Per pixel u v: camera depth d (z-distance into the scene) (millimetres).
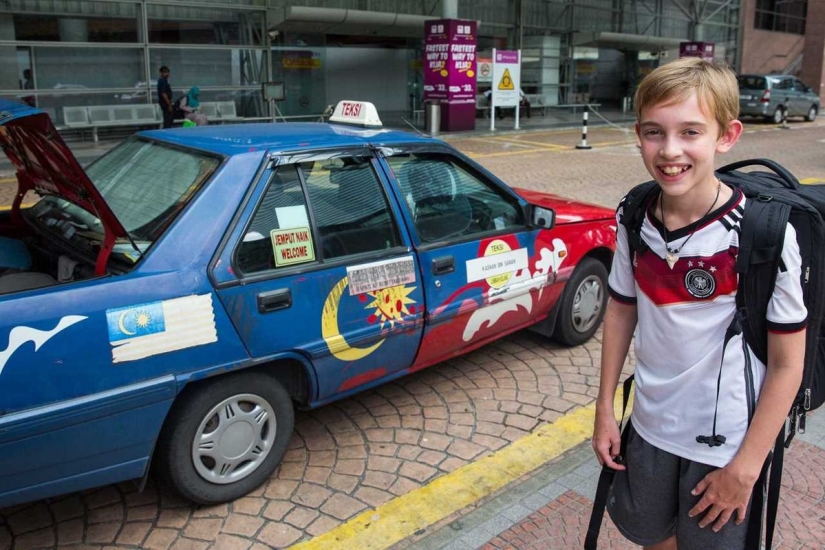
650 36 28719
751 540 1892
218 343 2961
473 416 4078
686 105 1682
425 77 20547
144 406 2785
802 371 1757
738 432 1841
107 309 2691
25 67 15828
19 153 3402
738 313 1782
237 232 3059
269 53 19719
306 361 3309
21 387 2520
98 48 16734
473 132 20297
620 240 2020
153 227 3049
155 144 3688
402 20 20656
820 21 34156
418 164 3891
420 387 4441
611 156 16141
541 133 21594
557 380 4562
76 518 3148
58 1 16000
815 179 12969
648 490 2020
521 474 3477
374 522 3100
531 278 4395
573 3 27062
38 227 3775
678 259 1813
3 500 2590
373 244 3553
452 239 3908
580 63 28203
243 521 3133
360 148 3600
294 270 3205
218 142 3457
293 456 3646
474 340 4207
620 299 2070
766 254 1694
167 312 2820
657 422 1971
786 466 3498
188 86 18453
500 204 4277
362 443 3777
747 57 34469
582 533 3008
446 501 3254
